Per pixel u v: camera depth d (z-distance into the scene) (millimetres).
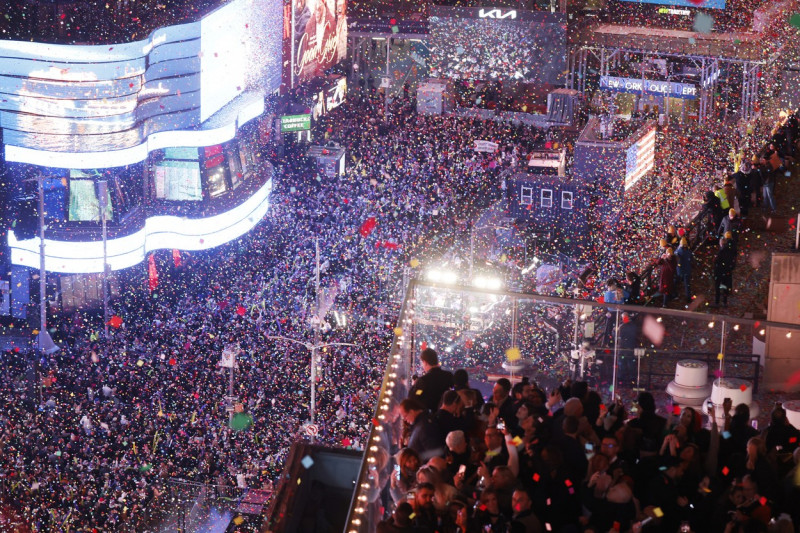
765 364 14195
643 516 8852
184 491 30125
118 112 46312
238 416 33656
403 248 50781
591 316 14875
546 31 64750
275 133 62719
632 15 66438
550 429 10117
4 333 45125
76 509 30031
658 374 14305
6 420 35281
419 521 8547
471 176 60094
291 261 50000
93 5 46188
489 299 14359
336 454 11852
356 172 62688
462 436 9430
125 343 41812
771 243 21062
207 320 43188
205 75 50938
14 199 45562
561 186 44906
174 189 51312
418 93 67250
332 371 37344
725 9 64438
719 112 58906
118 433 34062
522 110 67188
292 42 64250
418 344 12961
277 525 10836
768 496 9328
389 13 77188
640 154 45125
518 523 8594
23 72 45219
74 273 47000
